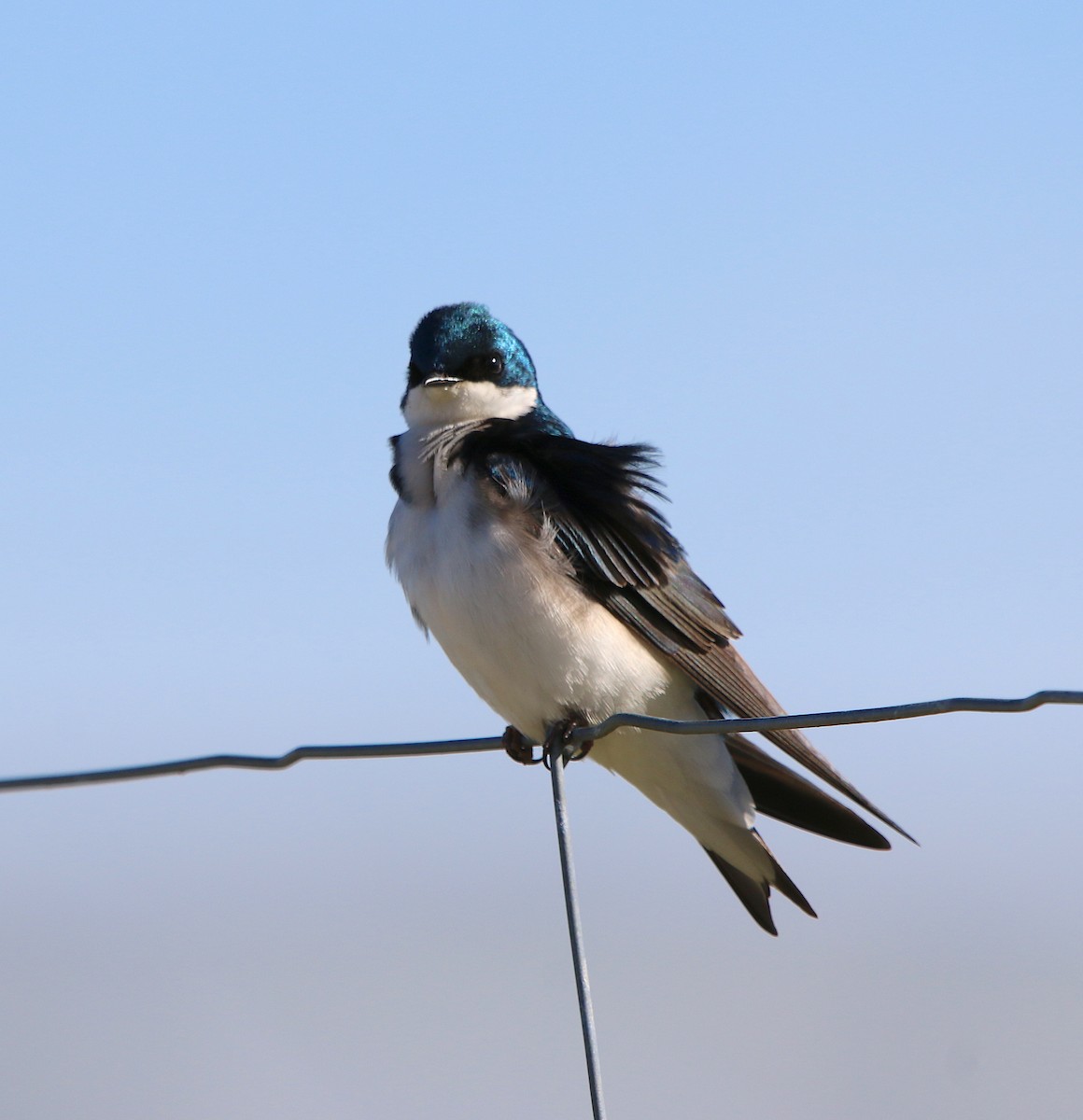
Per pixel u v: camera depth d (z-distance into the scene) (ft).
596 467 31.94
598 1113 21.83
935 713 21.94
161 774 25.68
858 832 33.83
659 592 32.40
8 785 25.85
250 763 25.67
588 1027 22.40
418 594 31.60
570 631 30.76
